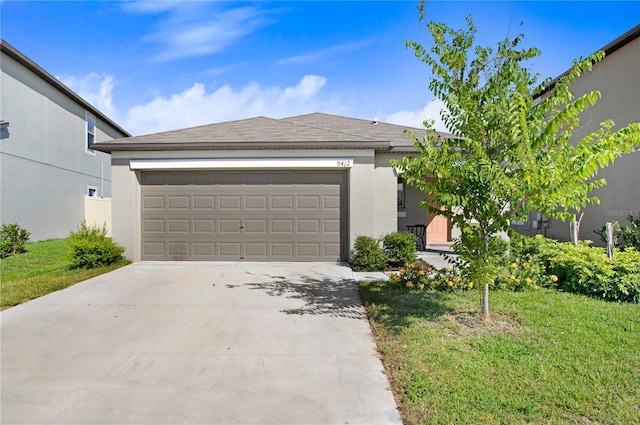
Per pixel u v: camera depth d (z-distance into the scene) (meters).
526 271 6.48
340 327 4.68
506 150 4.18
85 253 8.43
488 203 4.21
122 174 9.17
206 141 8.94
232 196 9.34
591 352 3.67
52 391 3.18
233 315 5.17
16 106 12.68
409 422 2.69
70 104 15.84
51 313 5.29
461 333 4.25
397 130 11.86
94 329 4.66
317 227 9.34
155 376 3.44
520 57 4.21
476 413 2.73
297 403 2.98
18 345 4.17
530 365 3.42
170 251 9.38
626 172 9.55
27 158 13.23
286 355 3.88
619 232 9.02
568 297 5.66
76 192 16.30
